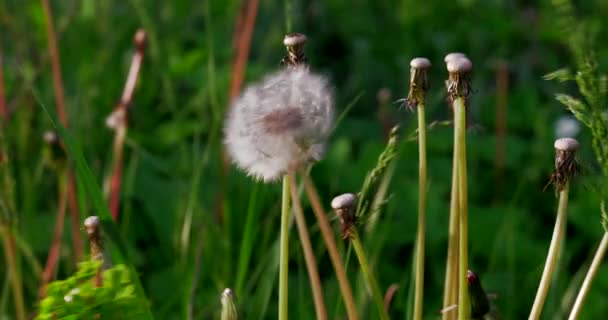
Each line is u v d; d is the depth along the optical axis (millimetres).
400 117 2699
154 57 2268
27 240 1800
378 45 3211
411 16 3178
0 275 1706
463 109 1387
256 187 1600
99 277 1446
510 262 1788
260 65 2641
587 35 1403
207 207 2029
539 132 2594
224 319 1404
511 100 2854
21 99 1975
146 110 2525
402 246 2088
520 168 2508
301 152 1355
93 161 2217
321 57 3188
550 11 3225
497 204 2357
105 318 1416
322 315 1384
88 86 2500
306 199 1724
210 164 2160
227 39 2967
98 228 1419
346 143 2277
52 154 1645
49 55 2195
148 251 2037
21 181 2047
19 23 2527
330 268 1863
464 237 1404
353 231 1379
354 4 3379
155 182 2129
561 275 1740
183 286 1646
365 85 2938
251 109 1362
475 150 2551
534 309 1403
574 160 1381
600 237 2074
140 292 1430
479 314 1429
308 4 3352
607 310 1732
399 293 1640
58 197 2084
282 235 1397
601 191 1392
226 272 1685
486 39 3293
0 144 1553
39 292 1663
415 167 2340
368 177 1434
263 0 3080
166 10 2961
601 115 1390
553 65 3172
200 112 2381
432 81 3045
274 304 1708
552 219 2328
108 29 2758
